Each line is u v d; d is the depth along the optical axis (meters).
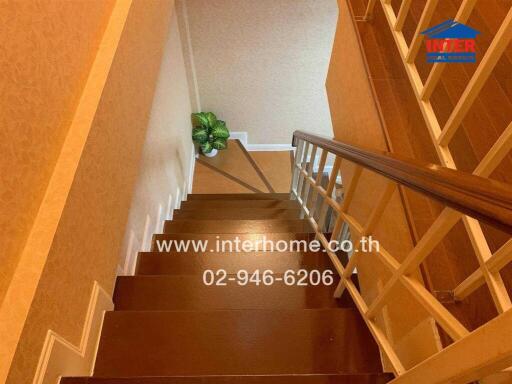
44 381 0.92
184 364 1.29
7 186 0.83
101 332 1.32
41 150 0.97
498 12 1.59
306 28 3.49
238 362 1.30
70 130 1.12
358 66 1.74
